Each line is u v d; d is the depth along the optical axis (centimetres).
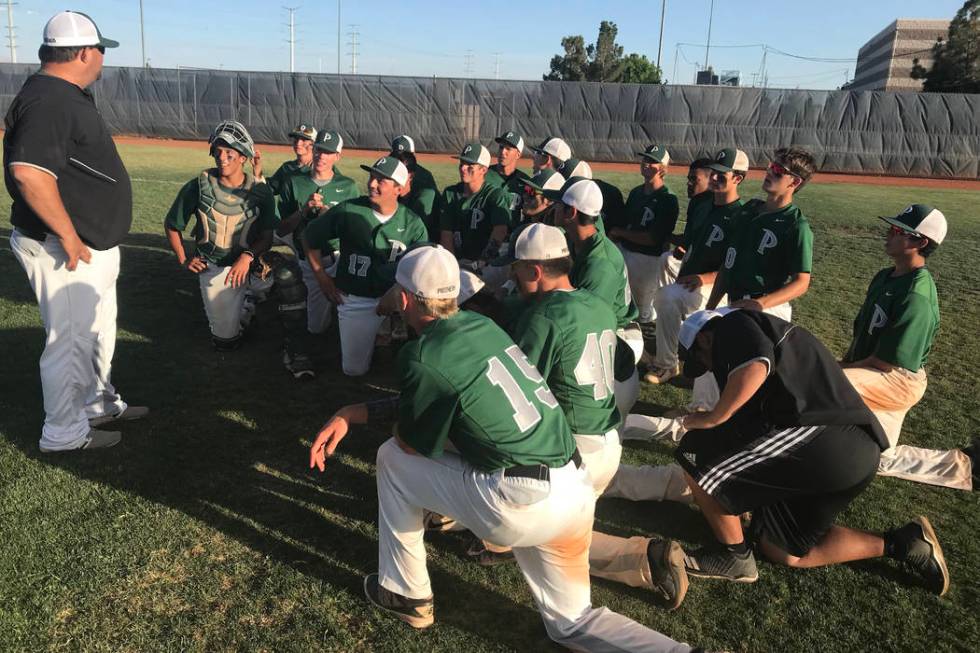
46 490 362
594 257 400
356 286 528
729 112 2728
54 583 297
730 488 303
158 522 344
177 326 629
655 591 318
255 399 494
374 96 2877
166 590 300
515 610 304
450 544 346
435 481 263
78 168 361
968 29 4481
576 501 258
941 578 315
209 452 415
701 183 613
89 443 404
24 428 422
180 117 2953
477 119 2867
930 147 2623
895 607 312
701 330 313
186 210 535
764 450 295
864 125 2652
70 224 359
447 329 256
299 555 328
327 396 508
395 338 600
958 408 538
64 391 388
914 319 387
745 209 488
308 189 677
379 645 278
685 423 303
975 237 1330
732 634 293
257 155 695
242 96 2916
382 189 514
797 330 299
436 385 246
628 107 2778
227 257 539
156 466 395
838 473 292
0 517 337
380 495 277
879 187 2262
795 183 455
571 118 2819
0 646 263
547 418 260
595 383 315
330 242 616
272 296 732
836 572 335
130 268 807
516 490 247
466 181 613
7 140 349
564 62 6050
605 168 2588
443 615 298
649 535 360
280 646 274
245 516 355
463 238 636
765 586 324
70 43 349
